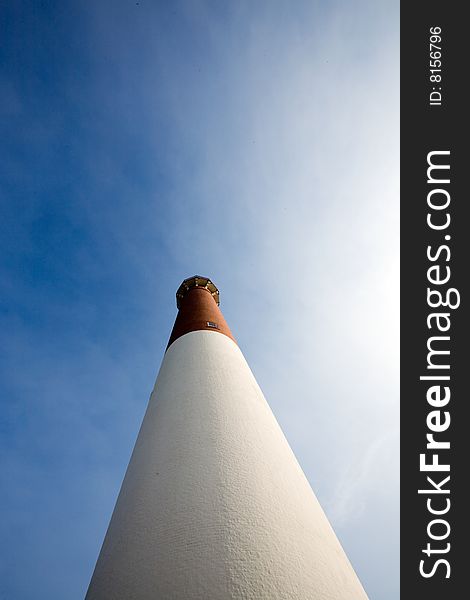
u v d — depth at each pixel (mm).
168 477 7918
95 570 7664
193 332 13719
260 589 5949
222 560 6266
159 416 9891
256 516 6961
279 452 8820
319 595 6172
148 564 6555
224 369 11125
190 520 6934
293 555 6547
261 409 10102
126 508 7965
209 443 8406
